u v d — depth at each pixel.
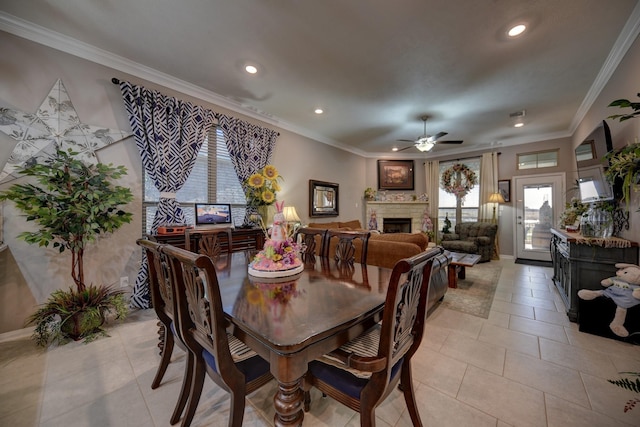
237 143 3.78
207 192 3.57
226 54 2.63
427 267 1.15
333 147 5.89
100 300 2.32
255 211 3.85
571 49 2.53
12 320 2.24
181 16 2.12
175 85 3.15
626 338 2.14
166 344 1.62
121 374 1.78
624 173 1.84
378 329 1.39
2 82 2.18
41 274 2.37
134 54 2.64
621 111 2.55
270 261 1.70
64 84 2.45
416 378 1.74
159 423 1.38
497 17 2.12
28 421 1.38
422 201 6.68
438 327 2.47
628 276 2.12
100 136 2.63
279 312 1.08
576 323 2.52
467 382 1.70
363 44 2.46
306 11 2.06
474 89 3.35
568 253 2.63
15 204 2.16
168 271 1.25
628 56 2.40
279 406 0.89
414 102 3.76
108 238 2.69
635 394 1.56
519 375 1.76
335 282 1.55
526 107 3.94
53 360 1.93
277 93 3.48
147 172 2.88
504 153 5.90
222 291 1.37
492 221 5.93
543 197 5.44
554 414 1.42
